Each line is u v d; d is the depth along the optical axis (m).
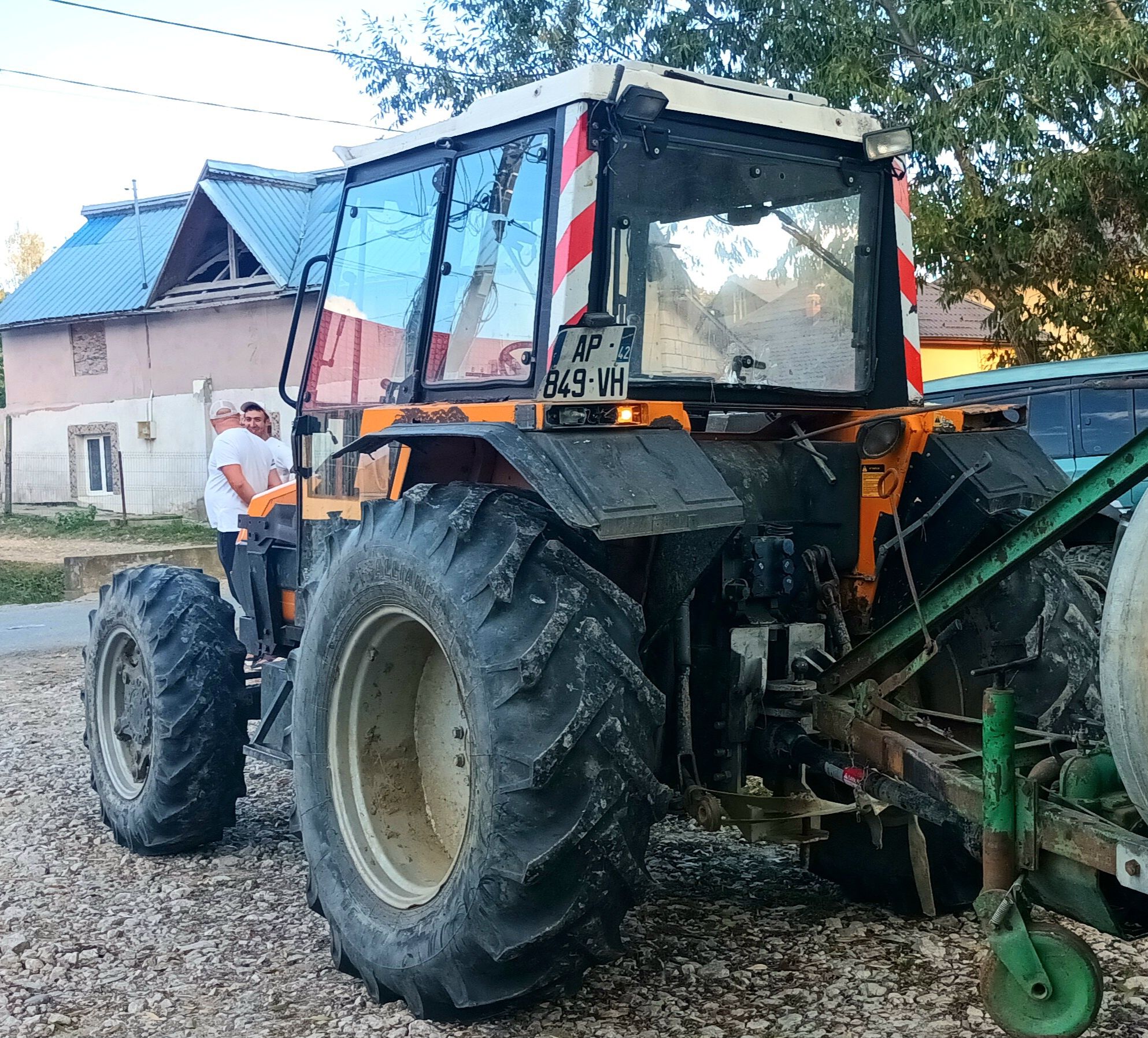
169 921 4.00
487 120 3.56
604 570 3.23
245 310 21.75
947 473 3.61
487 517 3.11
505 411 3.29
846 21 11.82
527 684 2.82
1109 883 2.48
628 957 3.53
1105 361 9.00
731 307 3.64
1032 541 2.77
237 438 6.77
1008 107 11.47
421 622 3.15
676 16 12.63
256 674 5.07
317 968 3.58
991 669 3.57
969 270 12.61
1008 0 10.95
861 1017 3.10
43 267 27.09
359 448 3.62
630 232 3.40
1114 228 12.31
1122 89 11.98
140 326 23.33
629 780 2.86
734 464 3.48
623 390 3.19
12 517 23.41
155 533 20.59
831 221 3.89
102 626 5.11
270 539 5.10
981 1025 3.04
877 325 4.04
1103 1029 2.99
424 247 3.88
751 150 3.67
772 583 3.39
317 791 3.53
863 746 3.12
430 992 3.08
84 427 24.44
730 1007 3.19
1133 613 2.28
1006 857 2.57
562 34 13.99
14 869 4.59
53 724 7.36
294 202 23.00
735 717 3.37
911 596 3.67
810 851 4.01
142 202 28.42
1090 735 3.09
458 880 3.00
